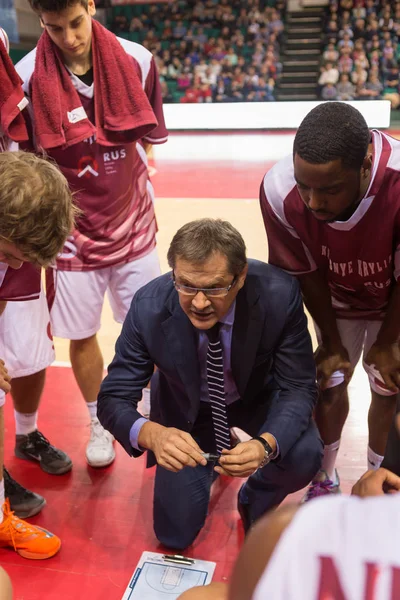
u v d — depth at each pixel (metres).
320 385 1.93
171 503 1.86
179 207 6.00
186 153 9.05
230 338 1.68
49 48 1.99
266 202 1.73
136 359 1.76
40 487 2.24
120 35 13.36
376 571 0.51
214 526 2.04
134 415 1.74
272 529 0.56
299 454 1.76
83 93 2.05
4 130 1.96
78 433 2.54
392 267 1.77
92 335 2.31
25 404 2.27
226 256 1.46
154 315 1.70
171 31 13.25
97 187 2.12
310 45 12.72
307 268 1.81
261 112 11.07
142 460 2.38
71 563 1.91
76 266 2.19
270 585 0.51
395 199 1.57
